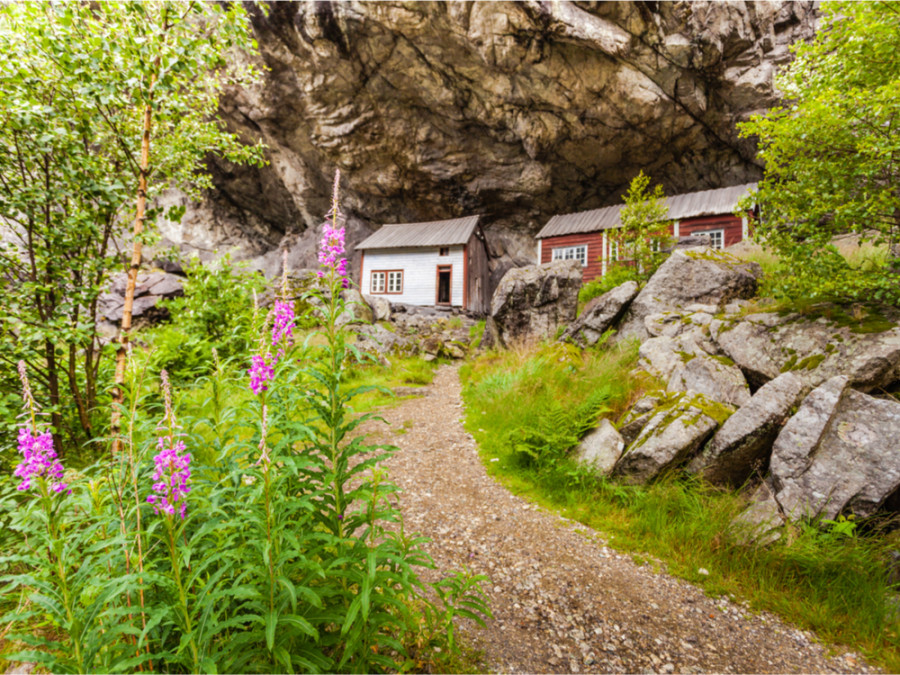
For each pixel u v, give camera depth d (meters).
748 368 5.08
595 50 15.33
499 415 6.33
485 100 18.14
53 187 3.88
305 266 23.95
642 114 17.17
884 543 3.19
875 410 3.69
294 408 2.17
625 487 4.32
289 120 20.64
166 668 1.67
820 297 5.09
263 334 1.79
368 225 26.27
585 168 20.81
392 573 1.92
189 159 4.91
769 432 3.95
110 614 1.52
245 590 1.50
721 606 2.95
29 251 3.82
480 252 22.23
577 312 10.71
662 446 4.21
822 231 4.59
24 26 3.22
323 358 2.26
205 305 6.91
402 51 16.81
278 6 16.06
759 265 7.86
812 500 3.45
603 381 5.90
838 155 4.42
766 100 16.22
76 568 2.12
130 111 4.16
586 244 17.25
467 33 15.42
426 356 12.31
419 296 19.70
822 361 4.46
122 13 3.41
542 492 4.57
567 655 2.48
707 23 14.52
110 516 1.74
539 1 14.05
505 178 21.98
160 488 1.49
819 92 4.51
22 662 2.03
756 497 3.83
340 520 2.07
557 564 3.37
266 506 1.70
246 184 24.94
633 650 2.54
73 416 4.37
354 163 21.94
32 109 3.33
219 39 3.80
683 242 12.81
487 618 2.74
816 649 2.59
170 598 1.82
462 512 4.16
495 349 11.16
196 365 6.23
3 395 3.51
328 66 17.67
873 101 3.85
